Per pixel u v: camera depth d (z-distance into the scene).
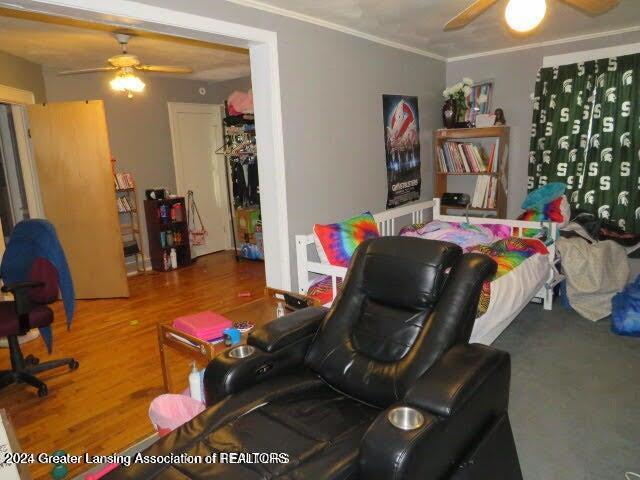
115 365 2.93
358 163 3.54
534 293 3.11
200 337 2.10
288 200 2.95
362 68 3.49
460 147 4.30
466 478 1.26
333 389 1.71
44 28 3.16
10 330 2.47
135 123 5.23
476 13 2.17
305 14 2.90
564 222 3.57
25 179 4.32
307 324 1.83
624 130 3.69
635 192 3.72
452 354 1.43
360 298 1.80
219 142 6.10
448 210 4.68
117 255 4.30
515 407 2.28
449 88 4.36
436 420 1.16
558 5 2.99
